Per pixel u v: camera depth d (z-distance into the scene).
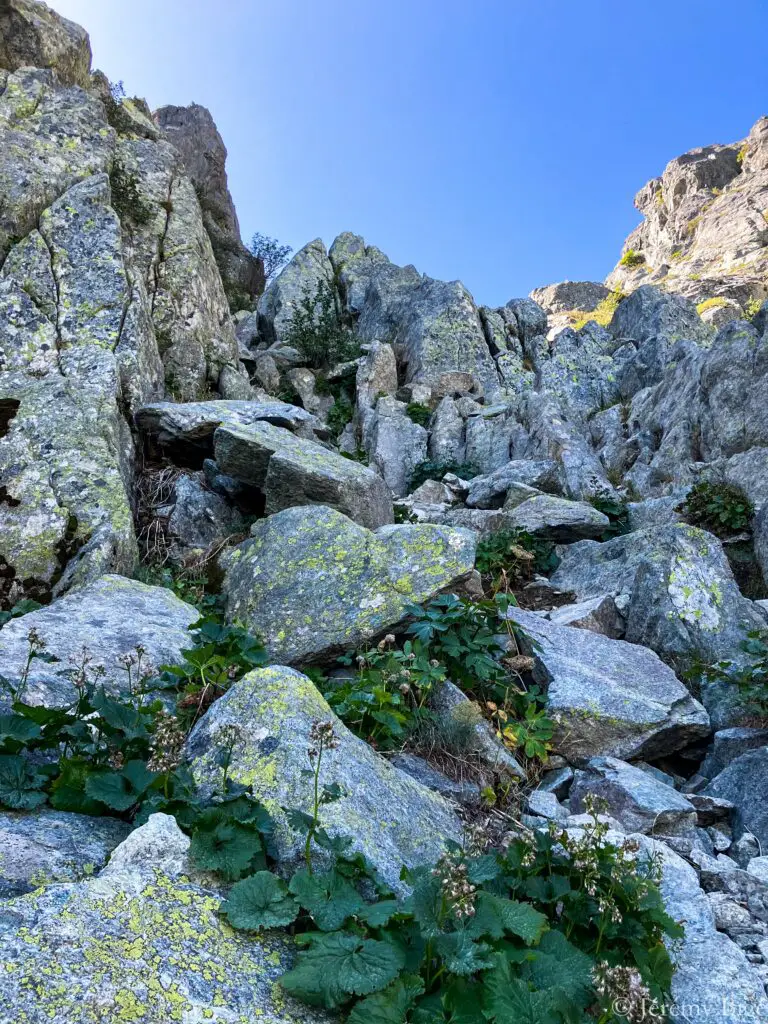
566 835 3.36
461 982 2.54
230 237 33.84
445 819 4.04
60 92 14.83
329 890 2.83
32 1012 2.19
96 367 10.20
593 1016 2.59
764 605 7.69
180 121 42.56
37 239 11.72
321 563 6.82
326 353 21.75
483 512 11.88
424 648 5.84
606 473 13.80
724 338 12.69
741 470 10.59
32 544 7.39
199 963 2.54
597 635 7.04
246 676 4.09
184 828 3.20
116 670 4.94
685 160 91.31
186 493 9.45
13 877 2.82
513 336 23.89
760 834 4.70
